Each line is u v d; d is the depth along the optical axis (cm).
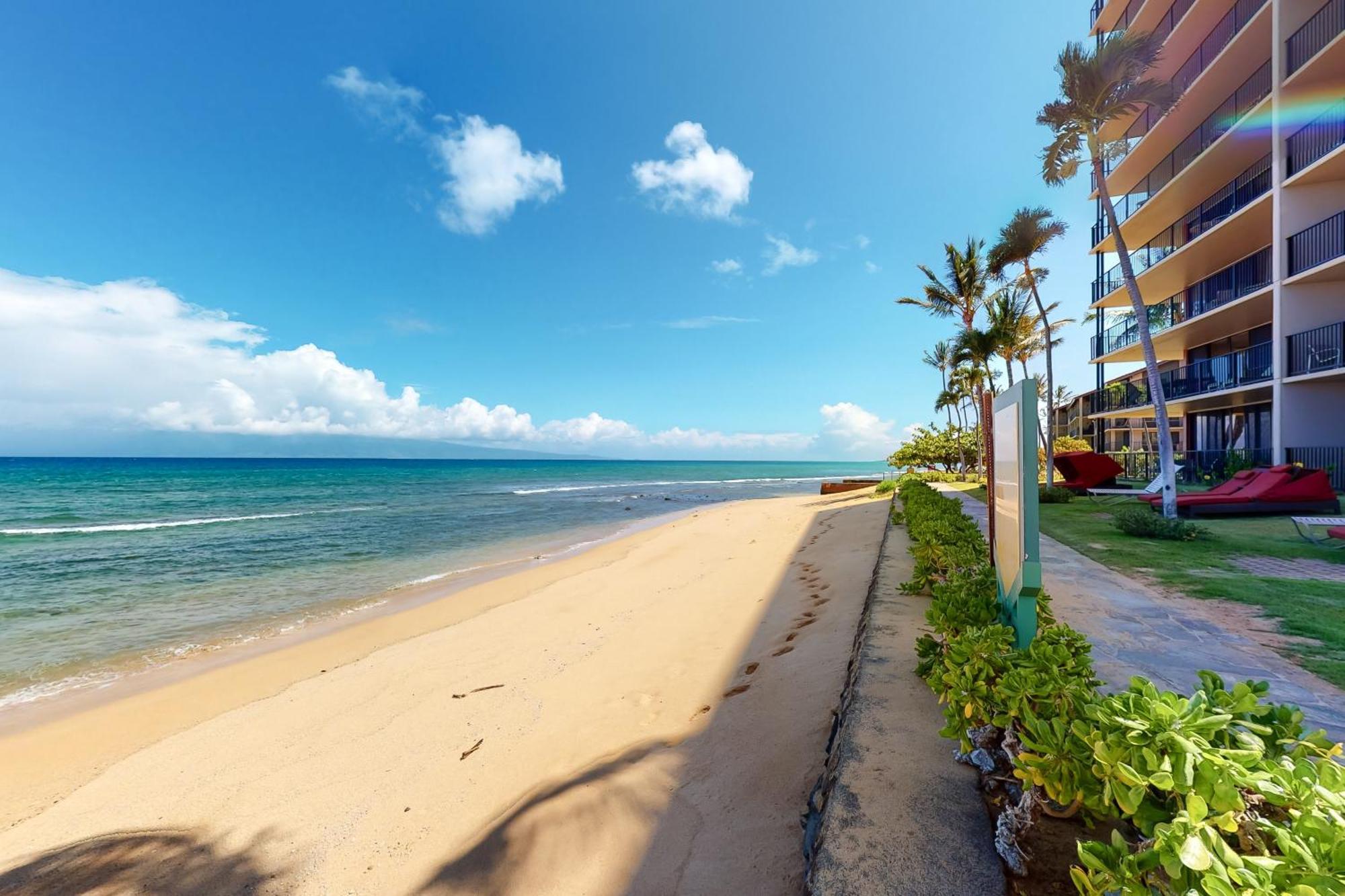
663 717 497
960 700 229
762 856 280
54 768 519
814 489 5553
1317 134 1477
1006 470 324
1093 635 457
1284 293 1515
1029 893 174
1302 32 1488
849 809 221
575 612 937
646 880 290
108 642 876
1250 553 796
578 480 7569
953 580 412
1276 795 126
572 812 356
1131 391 2511
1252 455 1802
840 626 600
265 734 564
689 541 1727
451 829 382
